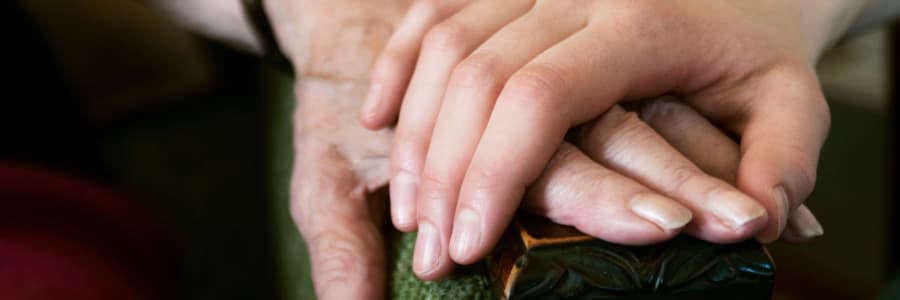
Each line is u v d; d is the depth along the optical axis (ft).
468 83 1.55
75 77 3.98
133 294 2.23
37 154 3.00
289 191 2.04
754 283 1.46
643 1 1.60
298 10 1.98
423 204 1.55
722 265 1.45
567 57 1.54
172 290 2.49
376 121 1.73
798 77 1.61
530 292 1.44
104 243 2.27
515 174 1.48
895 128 2.84
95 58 4.04
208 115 3.92
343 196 1.80
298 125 1.92
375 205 1.81
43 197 2.27
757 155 1.53
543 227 1.49
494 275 1.50
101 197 2.41
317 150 1.85
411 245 1.71
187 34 4.20
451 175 1.54
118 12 4.13
